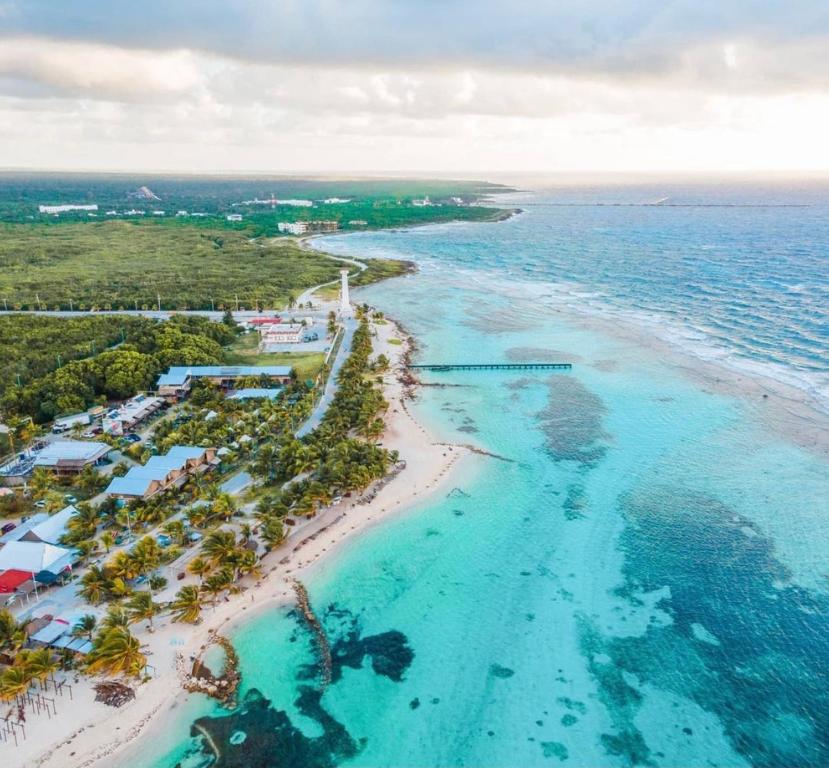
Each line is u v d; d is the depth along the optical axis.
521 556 94.94
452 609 84.25
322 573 90.69
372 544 97.38
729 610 83.31
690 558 93.81
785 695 70.62
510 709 69.56
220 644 77.12
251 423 129.50
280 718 68.12
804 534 98.75
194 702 69.56
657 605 84.50
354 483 105.75
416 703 70.25
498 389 161.88
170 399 149.12
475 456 125.25
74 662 72.31
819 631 79.44
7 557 83.62
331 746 65.19
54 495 105.31
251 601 84.69
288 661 75.50
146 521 97.44
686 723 67.50
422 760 63.84
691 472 118.06
